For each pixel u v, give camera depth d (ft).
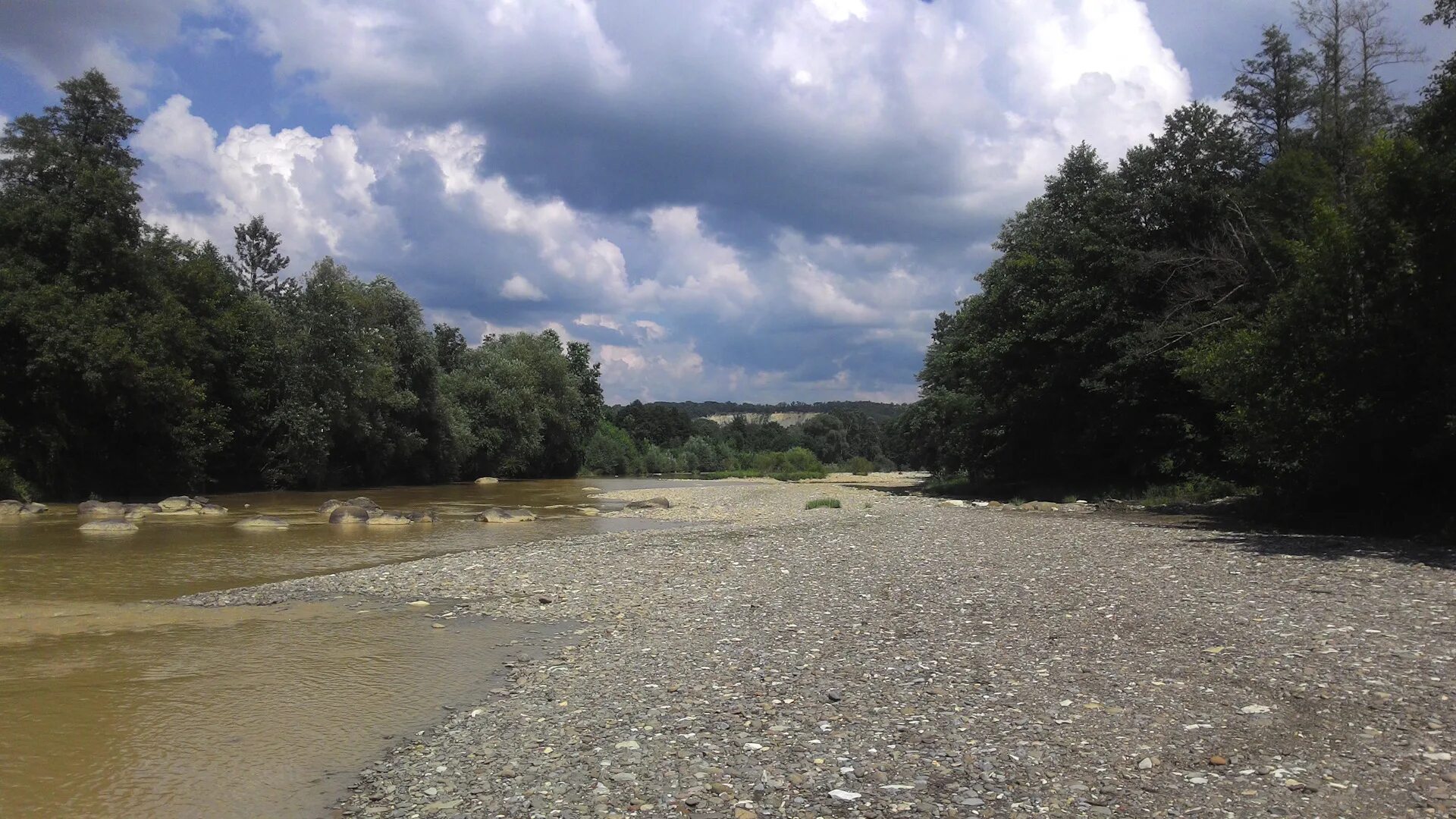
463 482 236.84
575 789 23.66
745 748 26.23
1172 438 125.39
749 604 50.29
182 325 150.51
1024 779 22.93
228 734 29.68
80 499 137.59
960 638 39.40
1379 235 72.79
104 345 131.34
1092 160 163.63
